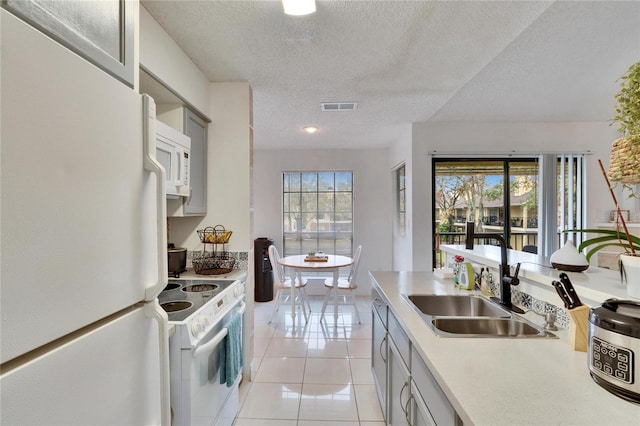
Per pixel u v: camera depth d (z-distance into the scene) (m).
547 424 0.68
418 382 1.18
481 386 0.83
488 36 1.75
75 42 0.59
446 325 1.38
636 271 0.97
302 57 2.00
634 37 1.76
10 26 0.45
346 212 4.90
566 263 1.42
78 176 0.57
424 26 1.65
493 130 3.46
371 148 4.77
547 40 1.79
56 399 0.53
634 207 3.32
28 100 0.47
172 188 1.83
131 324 0.73
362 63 2.07
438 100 2.75
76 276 0.56
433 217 3.55
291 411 2.03
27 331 0.47
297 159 4.84
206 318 1.47
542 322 1.33
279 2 1.47
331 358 2.77
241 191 2.43
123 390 0.69
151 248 0.79
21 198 0.46
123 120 0.70
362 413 2.01
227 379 1.67
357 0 1.45
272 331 3.39
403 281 2.18
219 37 1.78
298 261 3.74
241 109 2.42
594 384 0.84
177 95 1.88
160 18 1.61
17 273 0.46
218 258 2.41
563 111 3.10
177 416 1.30
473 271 1.93
